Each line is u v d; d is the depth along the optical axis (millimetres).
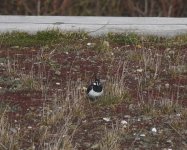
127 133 12383
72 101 13602
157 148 11875
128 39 18578
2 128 11969
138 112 13359
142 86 14867
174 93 14469
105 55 17141
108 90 14086
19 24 19719
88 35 18984
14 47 17891
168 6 26391
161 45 18375
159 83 15148
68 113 13086
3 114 12555
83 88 14453
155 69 15961
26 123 12688
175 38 19000
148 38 18797
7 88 14531
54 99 13586
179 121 12891
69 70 15898
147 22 20266
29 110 13297
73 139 12109
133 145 11945
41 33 18688
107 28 19359
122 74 14875
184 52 17688
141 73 15781
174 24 20078
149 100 13797
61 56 17016
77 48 17734
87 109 13422
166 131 12555
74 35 18750
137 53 17203
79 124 12711
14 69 15594
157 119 13055
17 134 12102
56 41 18344
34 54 17156
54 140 11820
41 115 13047
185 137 12320
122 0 26312
